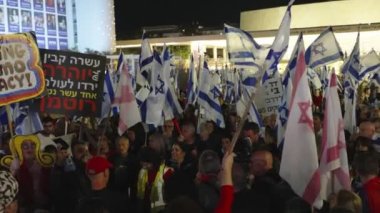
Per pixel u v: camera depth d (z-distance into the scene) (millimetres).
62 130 10000
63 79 7969
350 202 4172
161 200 6379
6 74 6703
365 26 34969
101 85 8156
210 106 11180
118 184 7180
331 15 47156
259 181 5316
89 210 4094
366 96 17875
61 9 41625
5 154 7355
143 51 10906
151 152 6691
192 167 6379
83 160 7016
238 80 15008
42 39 39625
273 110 10023
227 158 4160
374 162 4824
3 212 3867
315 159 4734
